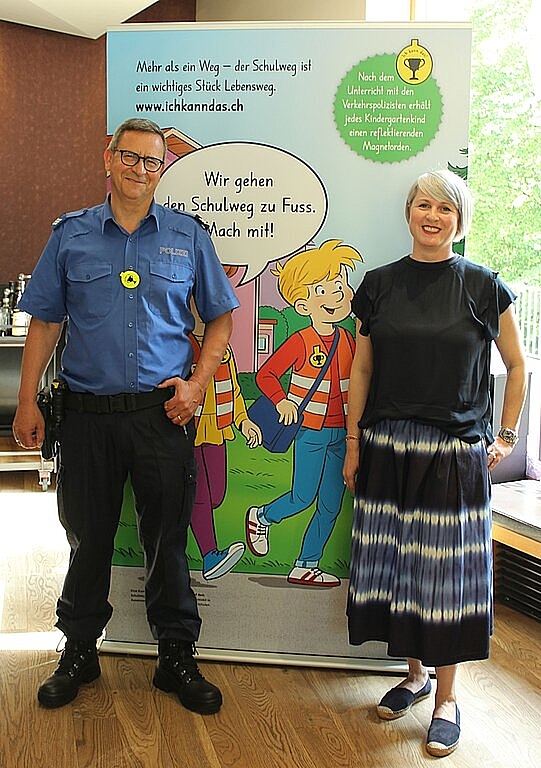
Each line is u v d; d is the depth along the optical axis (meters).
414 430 2.53
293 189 2.83
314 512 2.95
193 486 2.77
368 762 2.45
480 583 2.53
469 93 2.75
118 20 5.46
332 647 3.01
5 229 5.91
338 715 2.69
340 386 2.89
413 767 2.43
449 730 2.52
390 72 2.75
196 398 2.71
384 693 2.83
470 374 2.50
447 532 2.49
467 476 2.49
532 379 4.08
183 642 2.80
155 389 2.66
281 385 2.91
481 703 2.77
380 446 2.58
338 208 2.82
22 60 5.81
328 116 2.79
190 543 3.01
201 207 2.87
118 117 2.86
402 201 2.81
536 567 3.44
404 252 2.83
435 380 2.49
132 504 2.99
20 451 5.09
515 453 4.02
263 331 2.90
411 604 2.56
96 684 2.85
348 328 2.87
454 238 2.52
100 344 2.63
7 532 4.39
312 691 2.84
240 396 2.93
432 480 2.49
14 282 5.59
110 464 2.70
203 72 2.81
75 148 5.98
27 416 2.79
